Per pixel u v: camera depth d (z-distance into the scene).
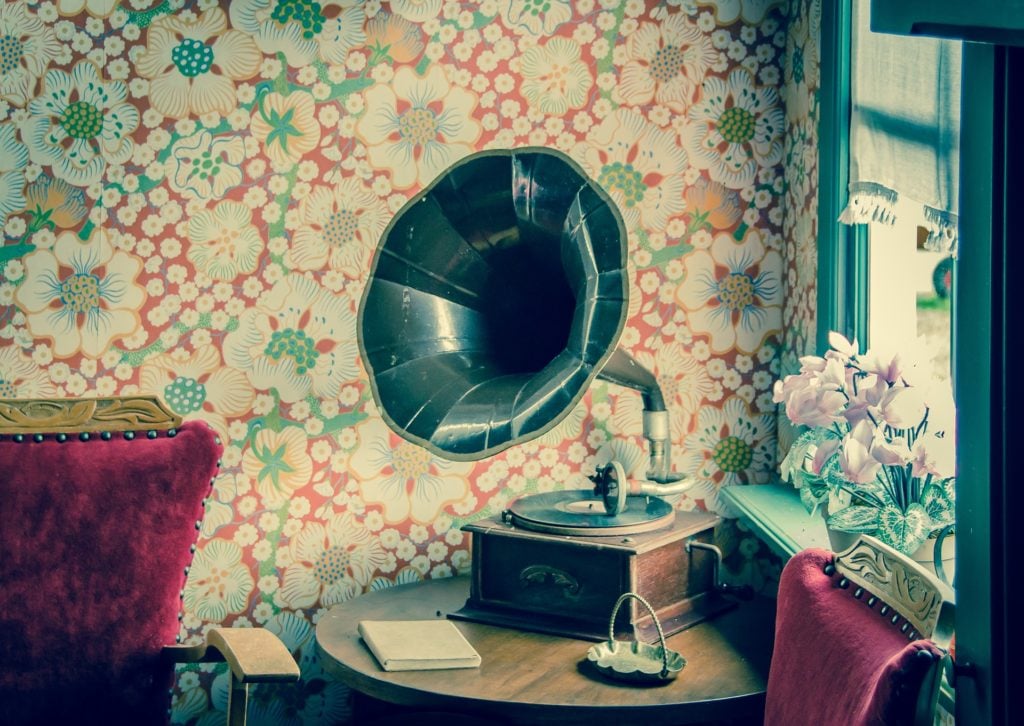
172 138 2.12
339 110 2.14
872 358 1.30
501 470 2.17
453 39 2.15
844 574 1.26
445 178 1.89
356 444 2.15
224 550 2.12
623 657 1.56
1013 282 1.00
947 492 1.29
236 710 1.45
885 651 1.05
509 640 1.68
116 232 2.11
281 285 2.13
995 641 1.02
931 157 1.39
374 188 2.15
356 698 2.11
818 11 1.96
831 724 1.07
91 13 2.11
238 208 2.12
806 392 1.32
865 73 1.54
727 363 2.17
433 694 1.45
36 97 2.11
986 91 1.02
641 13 2.16
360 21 2.14
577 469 2.17
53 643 1.63
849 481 1.35
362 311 1.87
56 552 1.66
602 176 2.16
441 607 1.88
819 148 1.94
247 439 2.13
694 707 1.40
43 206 2.11
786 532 1.73
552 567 1.72
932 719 0.92
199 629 2.12
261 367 2.13
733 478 2.18
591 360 1.69
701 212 2.17
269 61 2.13
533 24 2.15
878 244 1.84
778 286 2.17
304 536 2.14
